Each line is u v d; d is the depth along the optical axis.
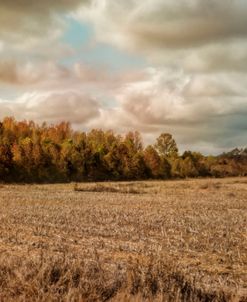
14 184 72.25
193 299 7.70
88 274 8.06
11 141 100.19
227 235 17.94
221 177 115.50
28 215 24.86
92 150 96.75
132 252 14.05
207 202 35.91
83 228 19.73
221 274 11.46
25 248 14.88
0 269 8.31
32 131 112.38
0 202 34.44
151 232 18.59
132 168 97.94
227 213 26.92
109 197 41.16
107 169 95.62
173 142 123.56
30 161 85.56
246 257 13.62
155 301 7.03
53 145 91.06
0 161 81.81
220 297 8.16
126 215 25.09
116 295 7.23
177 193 49.38
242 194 47.12
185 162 109.38
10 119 113.56
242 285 10.33
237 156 142.50
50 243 15.82
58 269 8.16
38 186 60.97
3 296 7.35
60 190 52.72
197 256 13.72
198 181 86.56
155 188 58.75
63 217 23.98
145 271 8.12
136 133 125.56
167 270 8.21
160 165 103.19
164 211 27.80
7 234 17.92
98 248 14.78
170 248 14.94
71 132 120.56
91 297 7.23
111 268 10.20
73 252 13.84
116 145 99.69
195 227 20.23
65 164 89.12
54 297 7.15
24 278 7.76
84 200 37.22
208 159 120.62
